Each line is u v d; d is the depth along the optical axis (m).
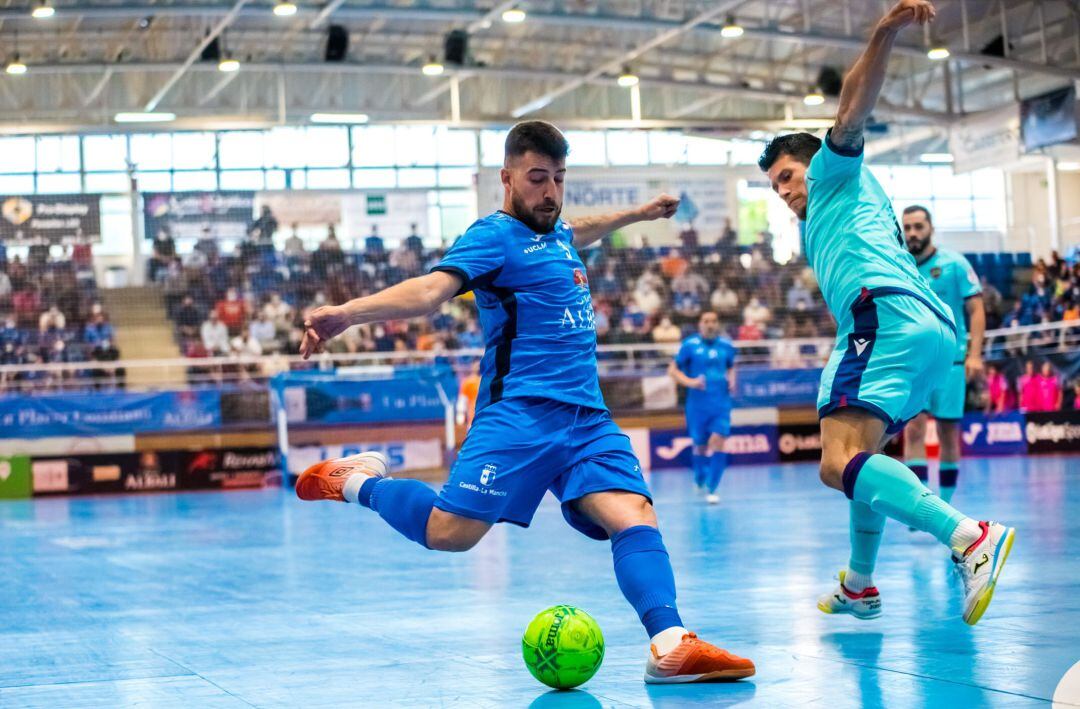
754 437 21.58
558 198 3.64
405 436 19.64
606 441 3.61
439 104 29.72
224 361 19.58
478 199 26.81
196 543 9.30
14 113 27.00
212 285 25.14
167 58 24.33
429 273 3.40
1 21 22.81
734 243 25.83
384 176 32.25
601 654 3.41
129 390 20.41
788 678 3.38
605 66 25.19
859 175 4.33
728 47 26.73
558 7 22.58
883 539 7.54
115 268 27.00
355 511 12.45
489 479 3.45
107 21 23.20
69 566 7.84
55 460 18.61
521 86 29.39
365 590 5.96
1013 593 4.91
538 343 3.56
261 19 23.81
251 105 28.39
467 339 23.55
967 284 7.90
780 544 7.61
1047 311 23.98
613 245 25.45
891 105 25.84
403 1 22.17
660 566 3.46
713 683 3.37
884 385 3.98
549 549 7.82
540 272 3.57
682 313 25.14
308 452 19.28
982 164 25.95
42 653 4.36
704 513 10.62
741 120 27.52
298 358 22.81
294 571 7.00
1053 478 13.34
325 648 4.24
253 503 14.78
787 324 25.47
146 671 3.89
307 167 31.86
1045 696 3.01
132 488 18.84
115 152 30.67
